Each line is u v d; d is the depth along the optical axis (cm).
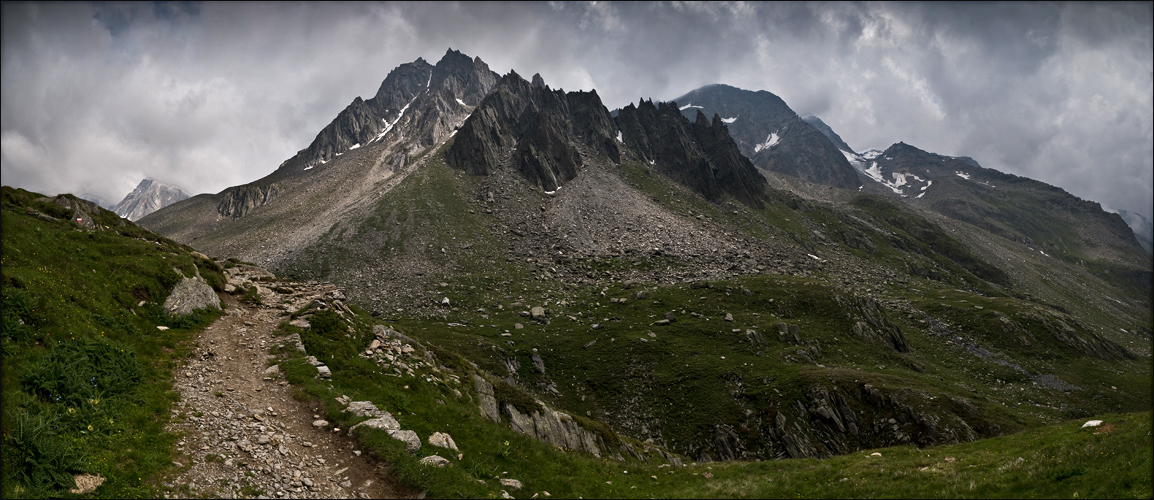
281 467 1848
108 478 1497
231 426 2003
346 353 3075
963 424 7294
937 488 2122
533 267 18512
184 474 1645
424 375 3300
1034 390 11069
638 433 8419
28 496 1320
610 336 11769
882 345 12100
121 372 2036
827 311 13112
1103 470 1803
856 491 2269
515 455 2628
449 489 1966
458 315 13812
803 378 8700
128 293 2775
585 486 2525
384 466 2005
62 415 1631
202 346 2689
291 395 2377
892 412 7775
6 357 1747
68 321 2156
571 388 9831
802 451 7394
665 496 2502
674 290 15200
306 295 4197
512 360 10362
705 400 8819
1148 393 11044
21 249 2469
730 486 2612
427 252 19112
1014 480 2017
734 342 11088
